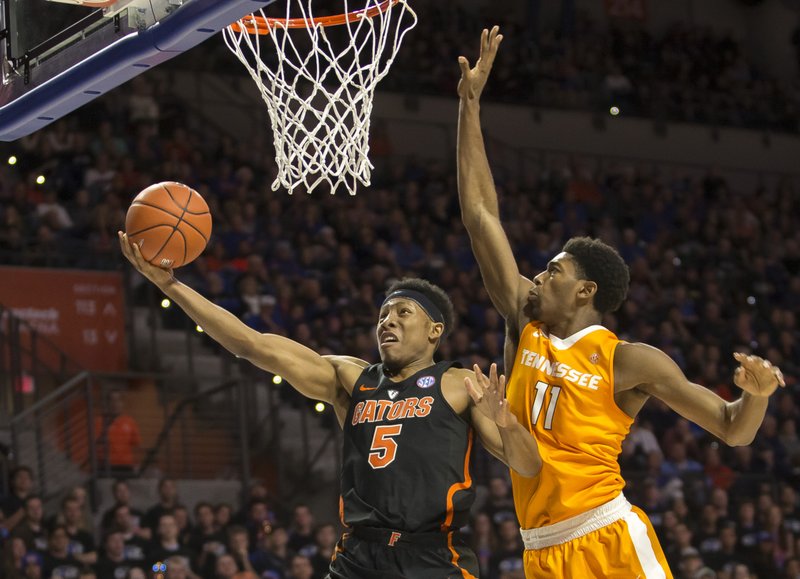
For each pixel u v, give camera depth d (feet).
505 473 35.32
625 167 55.52
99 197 39.37
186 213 12.42
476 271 44.65
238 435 34.19
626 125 56.65
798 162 60.44
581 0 62.28
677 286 47.88
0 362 34.71
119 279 37.50
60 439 33.99
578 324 11.94
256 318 36.94
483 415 11.75
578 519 11.48
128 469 33.09
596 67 58.29
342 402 12.56
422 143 51.88
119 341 37.06
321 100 36.60
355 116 15.03
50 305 36.32
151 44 13.34
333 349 37.35
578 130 55.57
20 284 35.99
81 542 27.78
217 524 29.43
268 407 37.37
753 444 39.99
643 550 11.43
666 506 35.53
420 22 55.01
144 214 12.26
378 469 11.55
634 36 61.26
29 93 15.53
